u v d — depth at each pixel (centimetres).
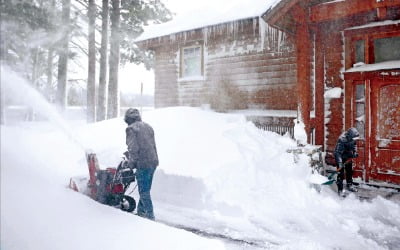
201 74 1280
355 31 834
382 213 596
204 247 296
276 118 1020
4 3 1388
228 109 1199
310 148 755
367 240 483
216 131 787
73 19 1634
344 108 857
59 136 973
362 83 819
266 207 604
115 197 504
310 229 523
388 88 770
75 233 296
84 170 725
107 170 514
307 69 775
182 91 1341
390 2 650
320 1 765
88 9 1636
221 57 1220
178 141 769
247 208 589
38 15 1459
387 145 772
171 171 664
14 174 425
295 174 704
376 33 800
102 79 1600
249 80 1148
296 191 662
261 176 676
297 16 766
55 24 1544
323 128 888
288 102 1055
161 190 664
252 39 1139
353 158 789
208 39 1254
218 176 637
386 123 774
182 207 617
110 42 1680
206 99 1264
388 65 757
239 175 657
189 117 884
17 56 1593
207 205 600
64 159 800
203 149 719
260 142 772
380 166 782
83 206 360
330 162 881
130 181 516
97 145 856
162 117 915
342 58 864
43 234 284
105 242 288
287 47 1056
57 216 322
